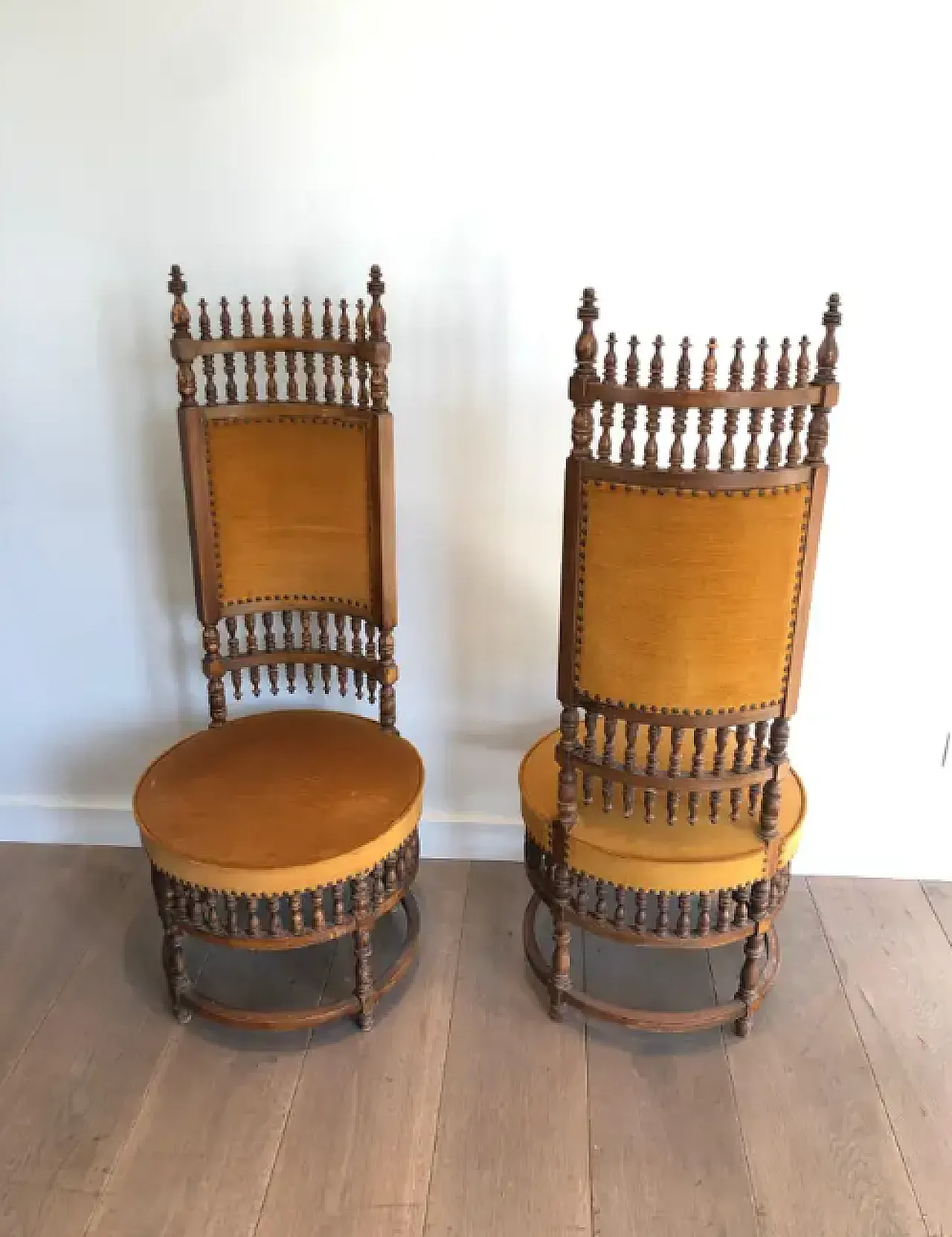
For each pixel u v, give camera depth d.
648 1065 1.87
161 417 2.16
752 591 1.58
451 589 2.25
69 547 2.29
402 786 1.94
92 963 2.13
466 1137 1.72
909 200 1.89
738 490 1.52
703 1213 1.59
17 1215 1.59
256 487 2.05
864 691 2.27
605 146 1.90
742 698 1.65
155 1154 1.69
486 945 2.18
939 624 2.19
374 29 1.86
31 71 1.92
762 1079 1.84
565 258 1.98
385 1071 1.86
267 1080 1.84
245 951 2.16
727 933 1.83
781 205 1.91
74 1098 1.80
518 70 1.87
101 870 2.44
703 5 1.80
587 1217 1.58
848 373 2.01
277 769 1.99
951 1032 1.95
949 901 2.32
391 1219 1.58
